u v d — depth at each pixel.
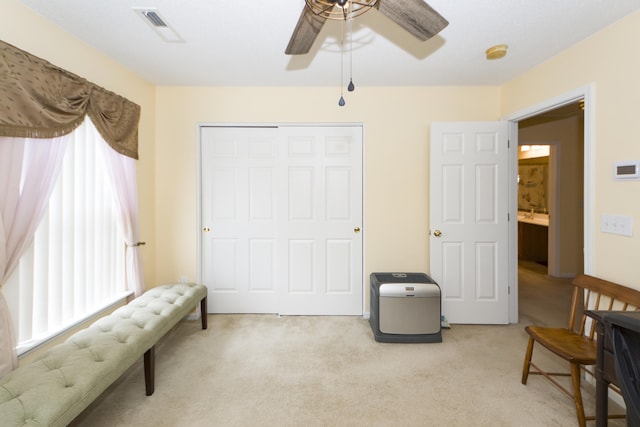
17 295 1.69
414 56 2.42
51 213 1.89
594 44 2.06
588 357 1.62
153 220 3.07
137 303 2.26
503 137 2.92
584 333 2.06
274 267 3.22
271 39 2.16
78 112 1.96
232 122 3.10
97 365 1.46
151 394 1.90
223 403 1.83
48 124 1.74
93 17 1.87
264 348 2.50
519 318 3.13
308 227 3.16
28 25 1.75
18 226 1.63
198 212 3.13
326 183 3.15
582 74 2.15
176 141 3.10
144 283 2.84
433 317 2.60
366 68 2.65
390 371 2.17
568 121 4.54
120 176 2.45
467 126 2.93
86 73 2.19
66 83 1.88
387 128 3.09
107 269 2.39
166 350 2.46
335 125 3.12
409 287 2.60
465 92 3.07
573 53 2.23
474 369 2.20
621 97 1.89
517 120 2.88
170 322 2.11
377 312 2.62
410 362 2.29
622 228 1.88
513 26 1.99
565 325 2.97
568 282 4.39
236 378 2.08
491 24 1.96
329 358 2.35
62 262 1.97
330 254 3.17
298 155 3.13
